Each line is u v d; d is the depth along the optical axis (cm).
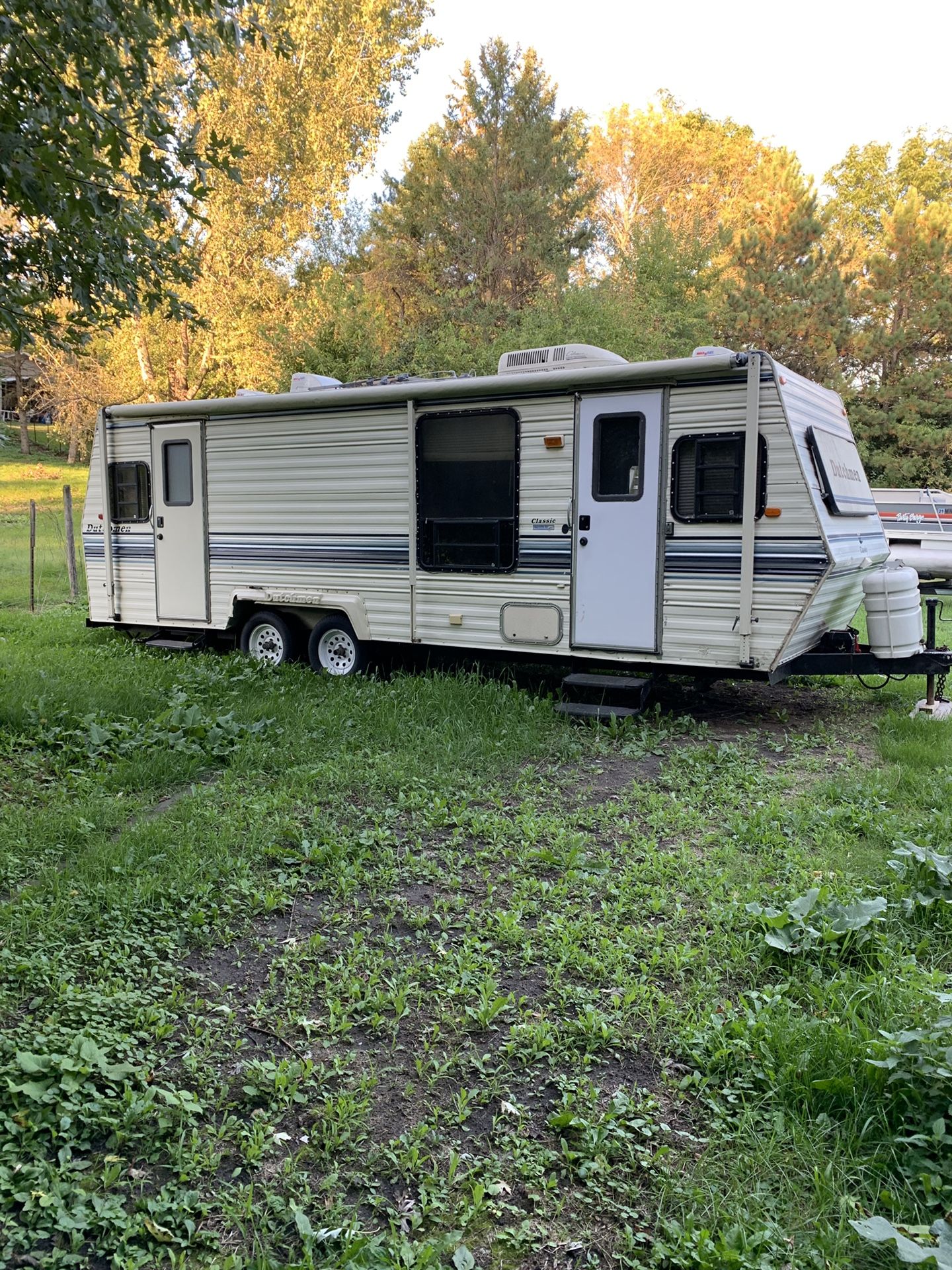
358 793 560
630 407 709
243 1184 251
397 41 2477
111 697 736
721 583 689
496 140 2444
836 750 666
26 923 378
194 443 940
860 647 782
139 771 572
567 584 753
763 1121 272
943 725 697
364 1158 262
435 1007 336
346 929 396
